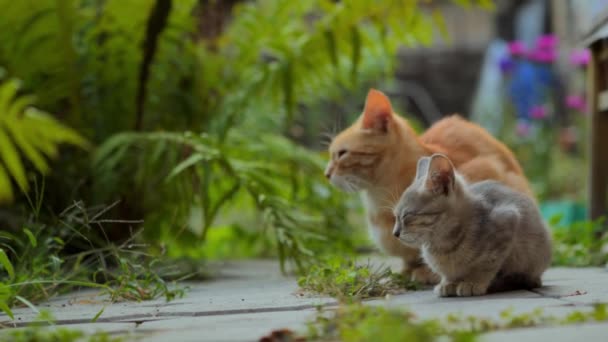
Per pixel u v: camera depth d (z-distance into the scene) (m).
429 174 4.12
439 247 4.14
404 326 2.58
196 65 7.81
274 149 7.94
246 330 3.14
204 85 7.89
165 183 6.07
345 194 8.16
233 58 8.25
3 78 7.17
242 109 7.53
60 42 7.18
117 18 7.34
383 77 13.96
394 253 5.28
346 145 5.43
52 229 5.83
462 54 19.47
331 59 7.49
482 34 20.05
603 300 3.66
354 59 7.59
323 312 3.50
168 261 6.73
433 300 3.97
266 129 8.86
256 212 8.70
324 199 8.04
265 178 6.66
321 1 7.97
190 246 7.19
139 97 7.16
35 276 5.09
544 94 15.07
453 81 19.33
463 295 4.09
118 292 4.74
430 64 19.34
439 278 4.80
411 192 4.20
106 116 7.62
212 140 7.02
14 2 7.02
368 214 5.52
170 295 4.71
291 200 7.54
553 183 13.63
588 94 7.09
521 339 2.56
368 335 2.59
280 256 5.95
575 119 15.18
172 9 7.52
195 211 8.93
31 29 7.15
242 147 7.91
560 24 17.56
